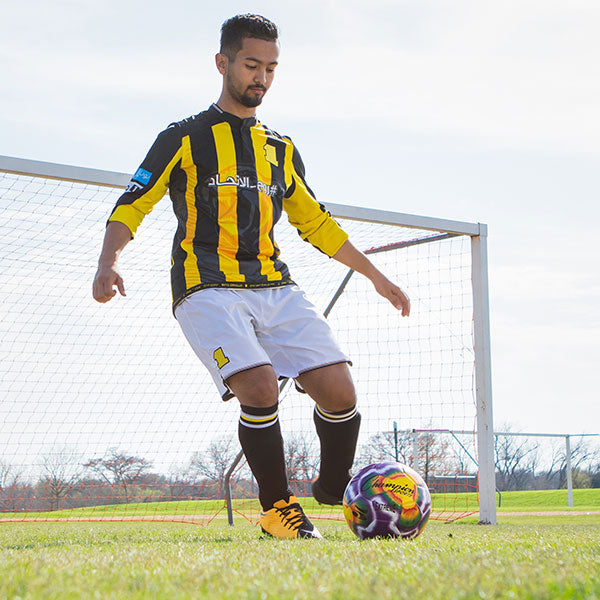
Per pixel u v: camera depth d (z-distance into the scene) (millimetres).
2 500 14859
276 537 5316
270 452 5328
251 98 5949
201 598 2145
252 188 5875
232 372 5281
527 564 2799
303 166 6582
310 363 5785
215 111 6023
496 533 6055
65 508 15070
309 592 2213
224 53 6012
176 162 5793
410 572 2631
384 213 11328
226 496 12258
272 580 2441
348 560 3062
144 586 2365
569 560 2949
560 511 24328
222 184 5770
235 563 3012
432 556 3186
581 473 47125
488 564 2807
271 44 5953
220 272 5641
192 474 15211
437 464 18906
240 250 5754
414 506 4855
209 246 5715
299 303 5949
